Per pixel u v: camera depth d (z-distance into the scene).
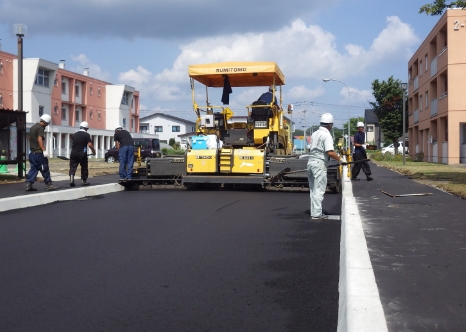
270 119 15.80
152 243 7.30
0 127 17.31
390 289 4.55
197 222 9.12
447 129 32.06
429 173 20.66
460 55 30.70
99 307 4.60
